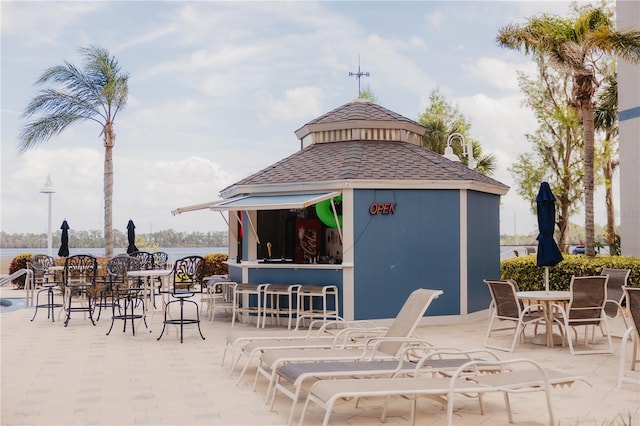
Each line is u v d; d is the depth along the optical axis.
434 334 14.09
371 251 15.44
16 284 27.89
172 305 20.98
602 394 8.37
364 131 18.30
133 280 18.86
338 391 6.28
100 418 7.40
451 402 6.29
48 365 10.70
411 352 9.45
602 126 30.58
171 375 9.83
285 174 16.69
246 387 8.98
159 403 8.09
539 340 12.46
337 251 18.45
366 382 6.66
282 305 16.22
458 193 16.17
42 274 21.22
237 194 17.58
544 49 20.33
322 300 15.66
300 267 15.87
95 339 13.66
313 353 8.62
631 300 8.95
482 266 17.09
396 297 15.56
